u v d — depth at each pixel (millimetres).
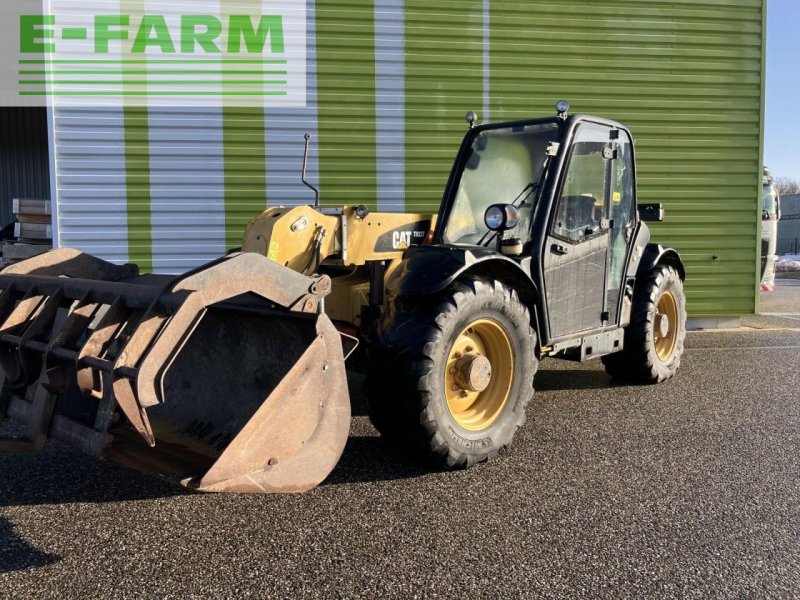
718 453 3854
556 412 4730
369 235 4141
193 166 7488
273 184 7645
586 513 3047
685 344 7535
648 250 5469
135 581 2453
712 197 8523
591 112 8219
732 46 8406
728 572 2537
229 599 2340
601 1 8109
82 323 2885
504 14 7930
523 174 4324
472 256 3535
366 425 4422
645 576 2506
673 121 8383
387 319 3586
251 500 3191
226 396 3297
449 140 7945
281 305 2844
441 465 3506
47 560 2607
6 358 3119
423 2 7750
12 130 13281
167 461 2707
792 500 3193
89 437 2637
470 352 3670
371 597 2355
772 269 11180
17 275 3434
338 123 7715
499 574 2516
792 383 5621
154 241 7469
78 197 7305
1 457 3768
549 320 4160
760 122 8539
